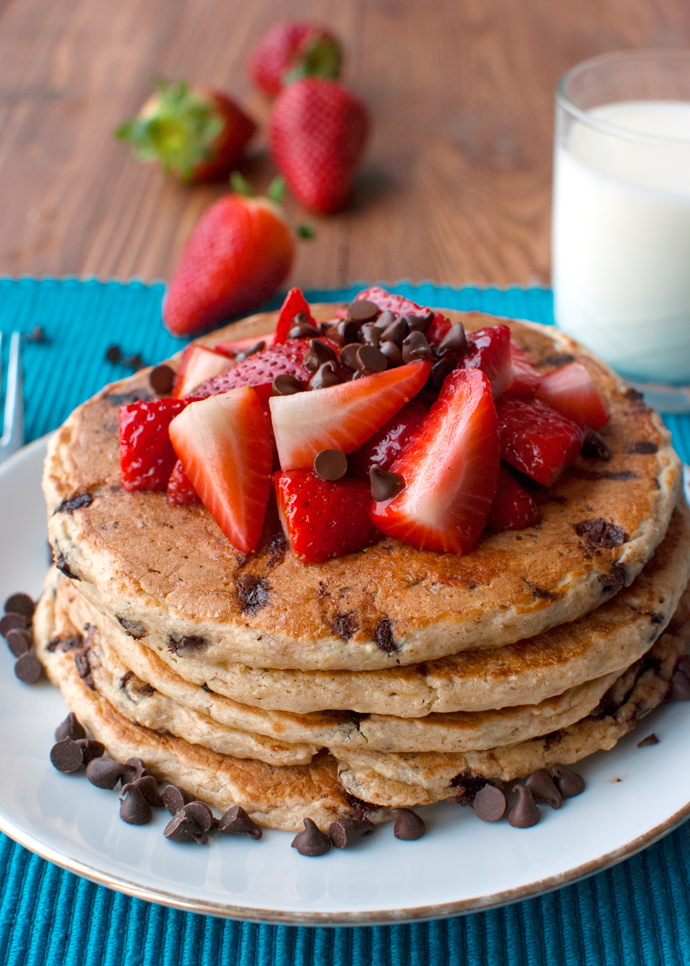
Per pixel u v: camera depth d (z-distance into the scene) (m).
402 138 0.77
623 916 0.39
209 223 0.59
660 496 0.41
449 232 0.67
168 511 0.40
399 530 0.39
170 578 0.39
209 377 0.43
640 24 0.91
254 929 0.39
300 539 0.38
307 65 0.75
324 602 0.38
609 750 0.40
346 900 0.36
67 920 0.39
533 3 0.95
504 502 0.40
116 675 0.40
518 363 0.43
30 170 0.73
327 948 0.38
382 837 0.38
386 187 0.72
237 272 0.58
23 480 0.47
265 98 0.81
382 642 0.37
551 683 0.38
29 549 0.46
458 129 0.78
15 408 0.52
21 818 0.38
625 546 0.39
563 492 0.41
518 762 0.39
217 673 0.38
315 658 0.37
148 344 0.59
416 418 0.40
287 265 0.60
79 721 0.40
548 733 0.39
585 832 0.38
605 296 0.54
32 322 0.60
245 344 0.45
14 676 0.42
